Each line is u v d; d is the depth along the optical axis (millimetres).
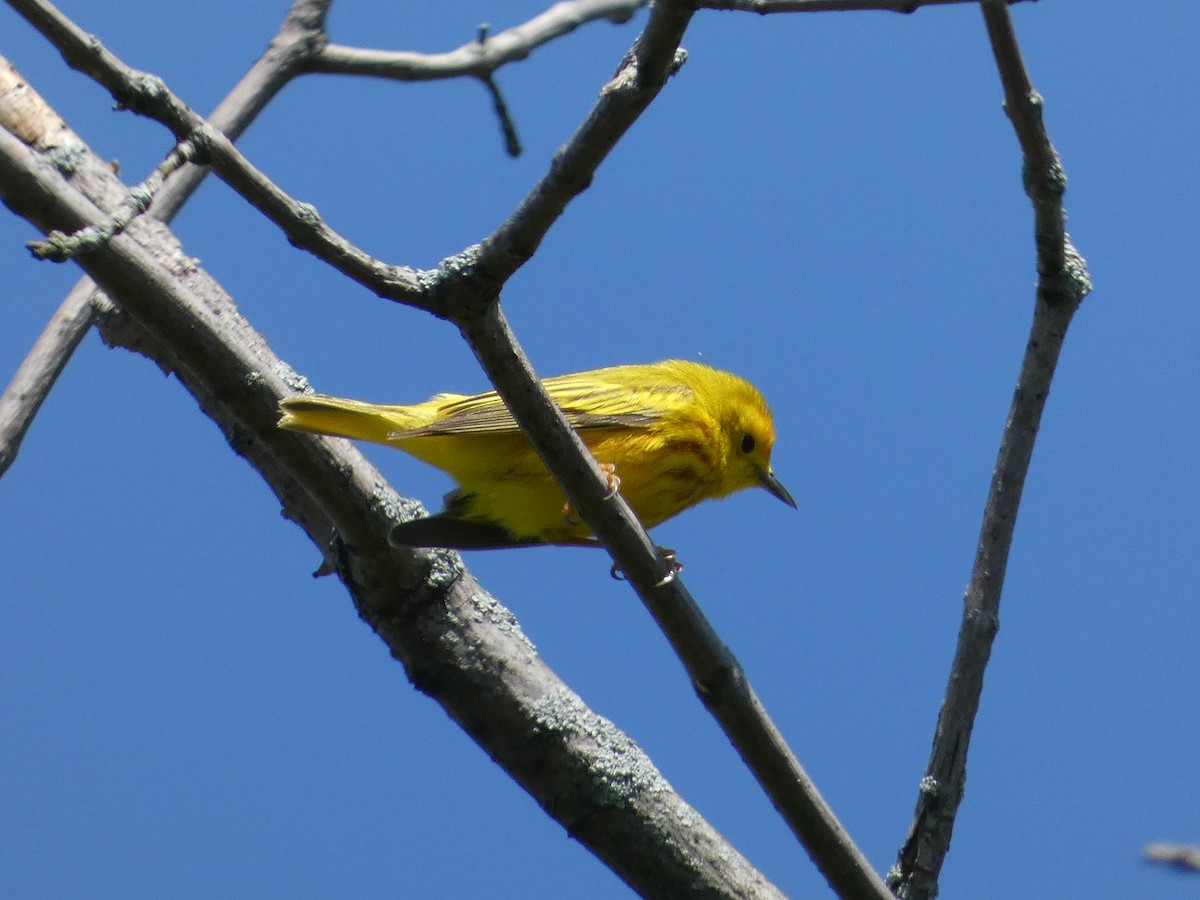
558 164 7633
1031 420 10422
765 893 10625
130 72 7086
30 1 6816
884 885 9844
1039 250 10250
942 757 10312
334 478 10359
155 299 9227
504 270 7980
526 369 8641
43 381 11453
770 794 9727
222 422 11727
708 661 9438
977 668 10320
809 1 6559
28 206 8359
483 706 10680
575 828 10547
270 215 7586
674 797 10719
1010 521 10422
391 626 10758
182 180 12523
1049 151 9898
